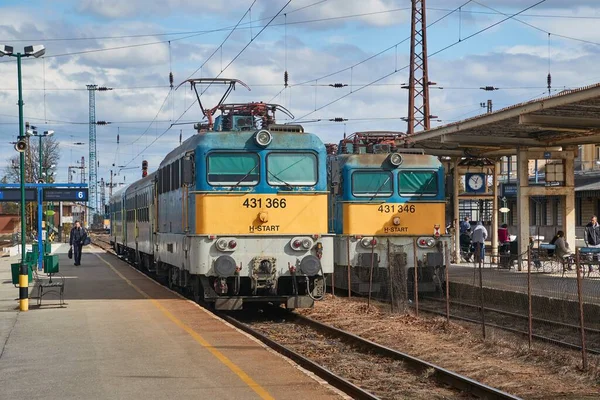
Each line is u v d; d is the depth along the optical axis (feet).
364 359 43.06
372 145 79.82
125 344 42.96
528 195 87.10
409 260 74.64
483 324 49.96
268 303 68.28
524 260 82.58
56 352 40.83
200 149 56.59
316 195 57.57
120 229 135.74
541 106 65.92
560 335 52.95
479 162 102.83
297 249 56.95
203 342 43.39
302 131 59.16
